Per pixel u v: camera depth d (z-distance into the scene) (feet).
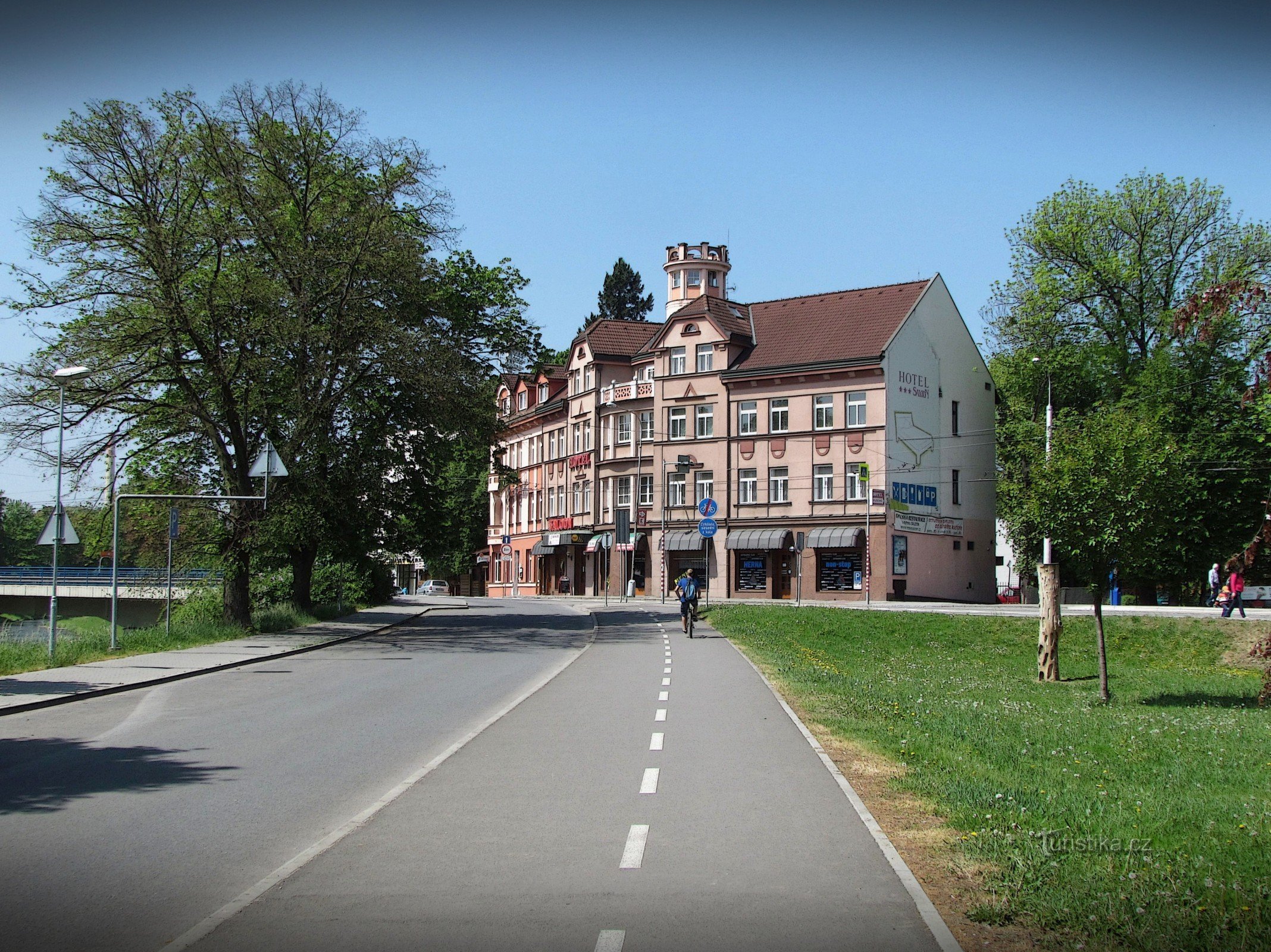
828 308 199.21
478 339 128.98
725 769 33.96
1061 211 167.22
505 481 131.03
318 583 153.07
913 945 18.25
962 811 27.86
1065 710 57.36
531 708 49.52
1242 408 39.06
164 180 96.99
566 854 24.30
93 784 33.06
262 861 24.27
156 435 103.14
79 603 211.41
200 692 58.65
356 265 102.01
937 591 188.75
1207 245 160.56
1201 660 99.96
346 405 106.63
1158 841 25.46
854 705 50.01
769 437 191.11
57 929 19.62
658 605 173.17
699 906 20.45
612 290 312.09
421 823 27.22
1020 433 168.66
